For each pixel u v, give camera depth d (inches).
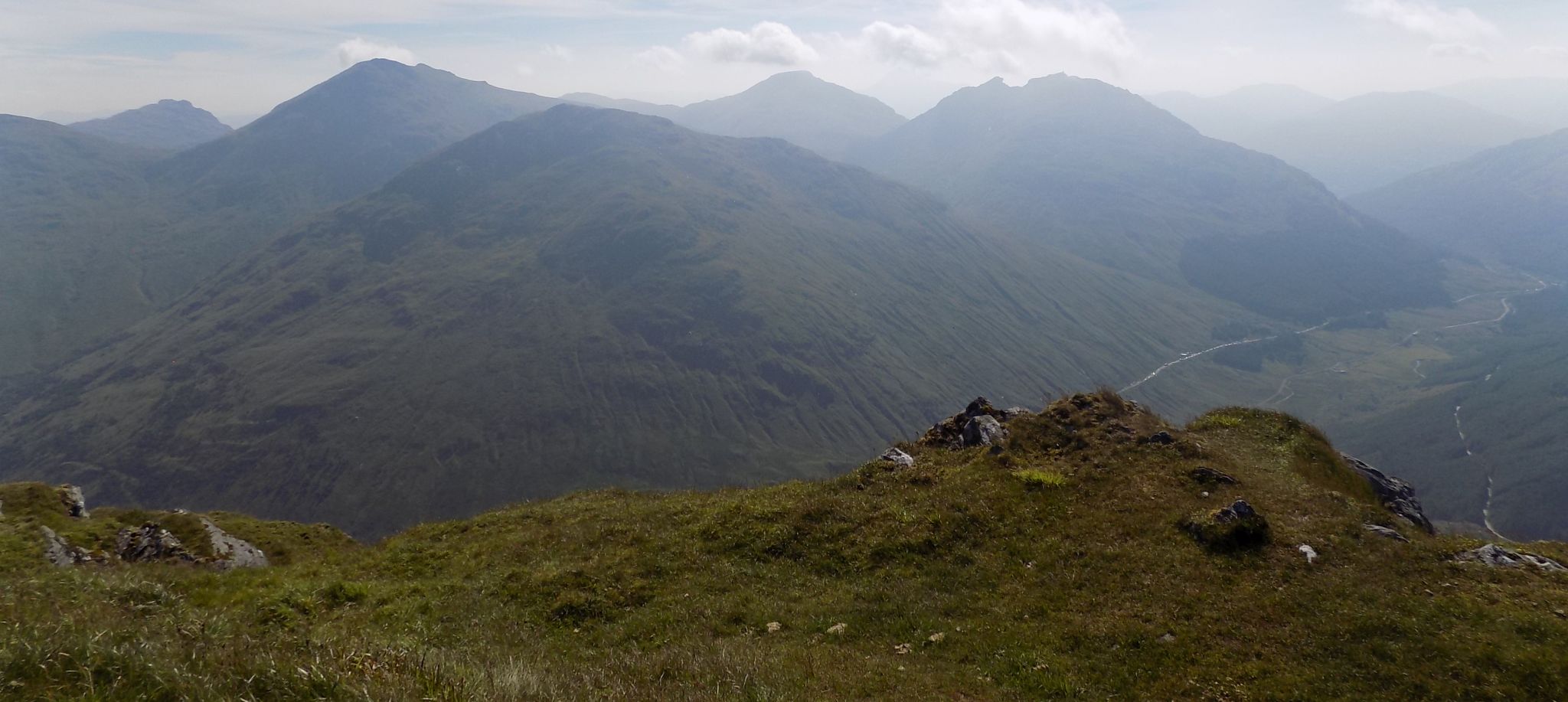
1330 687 558.9
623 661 638.5
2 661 340.8
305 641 480.1
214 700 343.6
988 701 567.5
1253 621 653.3
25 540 924.0
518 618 767.1
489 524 1103.0
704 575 855.7
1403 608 642.2
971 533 891.4
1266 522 799.7
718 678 566.9
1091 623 679.1
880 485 1060.5
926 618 724.7
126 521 1127.6
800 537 931.3
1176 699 566.3
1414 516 1035.3
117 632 406.9
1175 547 795.4
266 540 1226.0
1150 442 1059.3
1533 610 618.5
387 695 386.3
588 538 979.3
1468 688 540.1
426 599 812.0
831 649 665.0
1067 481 981.8
